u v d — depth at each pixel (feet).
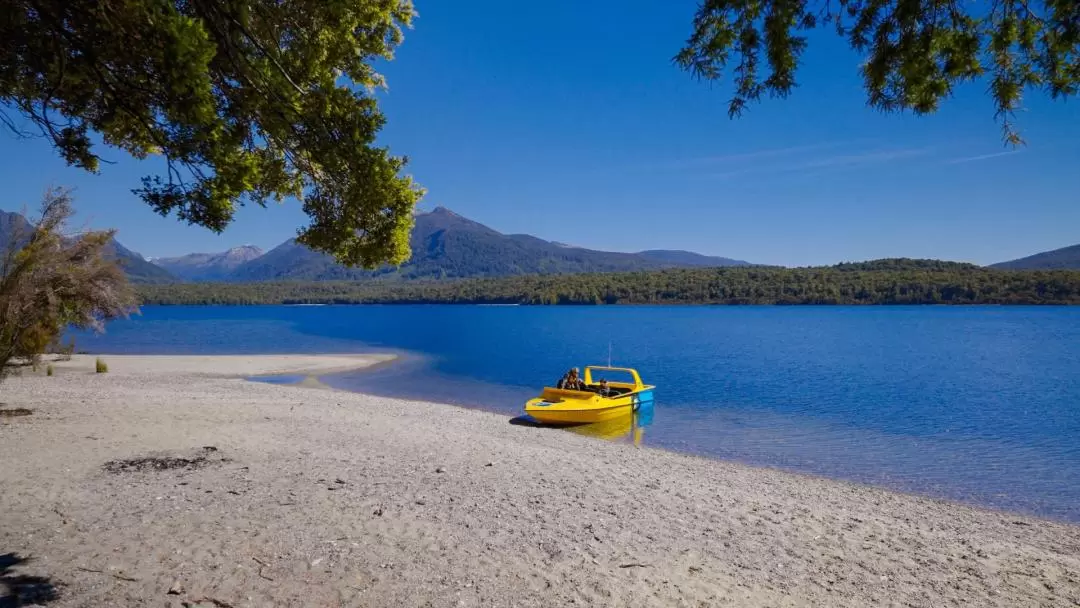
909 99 14.85
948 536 30.53
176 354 148.56
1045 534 33.19
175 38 12.83
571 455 45.16
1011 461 53.57
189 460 34.76
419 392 95.09
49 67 13.46
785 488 39.78
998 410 83.30
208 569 19.29
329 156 18.90
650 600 19.33
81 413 50.29
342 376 114.73
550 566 21.71
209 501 26.81
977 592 22.70
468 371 126.52
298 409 61.11
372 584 18.97
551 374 122.42
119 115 15.53
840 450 57.52
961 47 13.50
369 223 20.54
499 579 20.16
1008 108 13.57
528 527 26.13
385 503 28.09
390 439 46.42
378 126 19.24
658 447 56.95
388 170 19.35
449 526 25.38
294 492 29.01
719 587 20.93
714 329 317.63
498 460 40.42
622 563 22.52
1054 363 152.46
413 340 227.81
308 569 19.83
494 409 78.43
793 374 127.54
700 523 28.91
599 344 211.20
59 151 15.99
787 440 61.82
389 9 21.56
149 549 20.74
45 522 22.97
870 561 25.38
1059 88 13.23
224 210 16.79
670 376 124.47
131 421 47.57
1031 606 21.65
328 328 318.65
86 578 18.02
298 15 19.65
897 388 106.01
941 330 298.76
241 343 201.05
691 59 15.15
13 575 17.80
